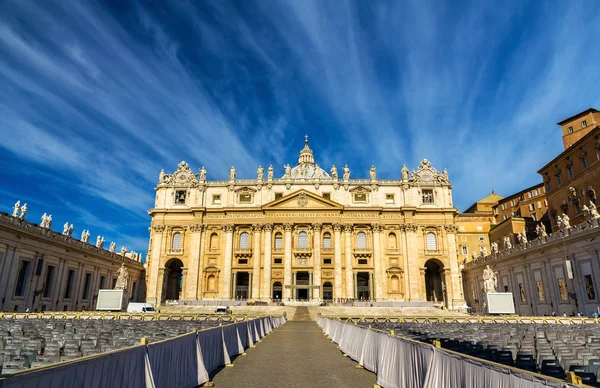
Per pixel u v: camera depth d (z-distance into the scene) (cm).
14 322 2727
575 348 1398
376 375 1466
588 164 6031
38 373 590
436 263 8200
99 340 1549
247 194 8375
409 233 7981
